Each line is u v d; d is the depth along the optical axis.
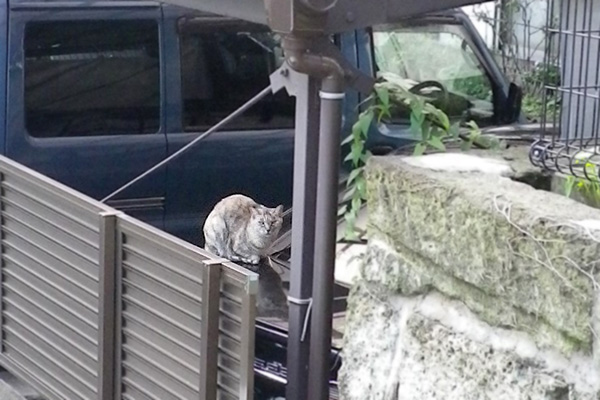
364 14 3.96
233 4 4.56
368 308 3.94
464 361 3.47
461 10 8.30
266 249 5.85
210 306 4.36
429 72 8.16
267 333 5.12
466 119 7.55
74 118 7.48
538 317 3.16
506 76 8.12
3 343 6.30
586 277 2.96
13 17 7.21
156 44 7.65
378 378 3.88
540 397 3.18
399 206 3.69
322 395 4.13
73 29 7.40
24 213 5.90
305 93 4.16
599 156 3.91
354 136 4.39
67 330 5.59
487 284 3.30
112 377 5.18
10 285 6.16
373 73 7.92
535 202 3.24
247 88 7.92
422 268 3.64
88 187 7.55
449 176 3.59
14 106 7.27
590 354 3.01
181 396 4.66
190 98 7.78
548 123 5.32
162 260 4.70
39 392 5.97
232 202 5.97
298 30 3.81
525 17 7.92
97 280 5.19
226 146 7.88
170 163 7.72
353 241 4.75
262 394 5.15
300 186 4.21
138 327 4.95
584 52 4.25
